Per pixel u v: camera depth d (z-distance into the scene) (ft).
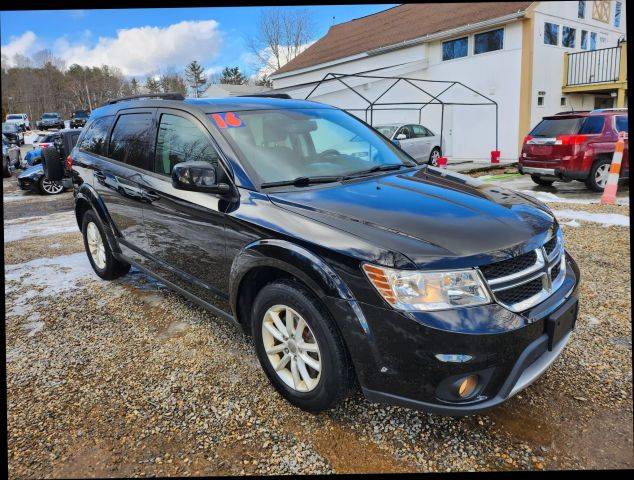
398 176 10.48
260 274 9.11
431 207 8.45
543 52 52.29
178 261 11.44
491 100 54.54
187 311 13.23
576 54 54.34
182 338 11.62
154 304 13.82
